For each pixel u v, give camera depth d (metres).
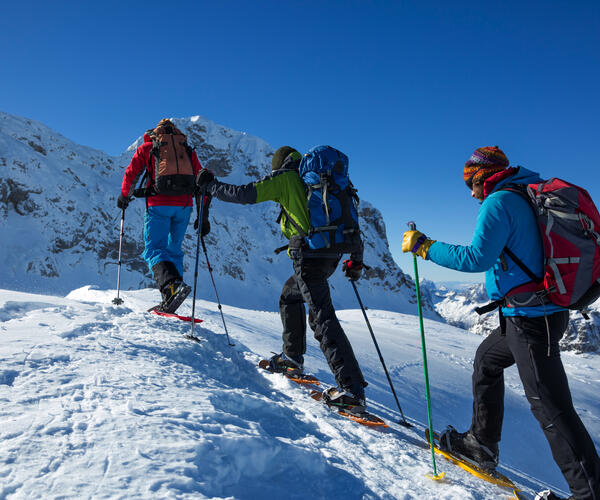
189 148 4.33
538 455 6.48
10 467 1.16
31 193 63.28
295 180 2.92
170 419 1.60
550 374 2.00
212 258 80.12
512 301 2.08
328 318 2.92
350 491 1.64
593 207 1.98
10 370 1.87
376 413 3.43
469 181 2.36
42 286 53.41
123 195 4.36
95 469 1.21
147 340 2.97
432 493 1.86
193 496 1.20
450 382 8.90
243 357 3.73
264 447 1.60
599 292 1.94
